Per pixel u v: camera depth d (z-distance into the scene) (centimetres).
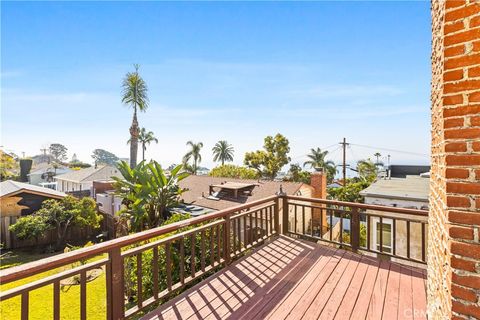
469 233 143
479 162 141
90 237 1611
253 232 452
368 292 297
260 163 3156
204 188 1675
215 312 261
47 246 1438
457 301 146
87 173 3009
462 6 150
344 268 361
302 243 460
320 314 257
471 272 141
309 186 1507
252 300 283
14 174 3734
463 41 149
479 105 141
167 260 285
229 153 4747
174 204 1300
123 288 231
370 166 3512
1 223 1385
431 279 227
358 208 416
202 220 326
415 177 1218
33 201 1525
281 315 255
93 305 655
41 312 633
